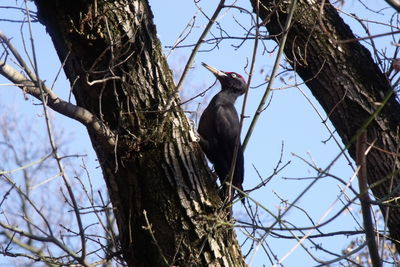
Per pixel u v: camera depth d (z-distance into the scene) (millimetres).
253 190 9680
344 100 11828
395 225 10891
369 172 11305
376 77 11945
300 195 6688
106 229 10453
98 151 9766
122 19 9656
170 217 9398
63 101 9031
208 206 9516
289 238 9023
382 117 11523
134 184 9562
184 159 9664
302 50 12172
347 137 11758
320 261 7074
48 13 9688
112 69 9375
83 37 9516
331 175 7117
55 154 7738
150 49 9812
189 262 9219
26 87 8672
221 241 9414
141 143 9555
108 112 9633
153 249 9391
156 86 9742
